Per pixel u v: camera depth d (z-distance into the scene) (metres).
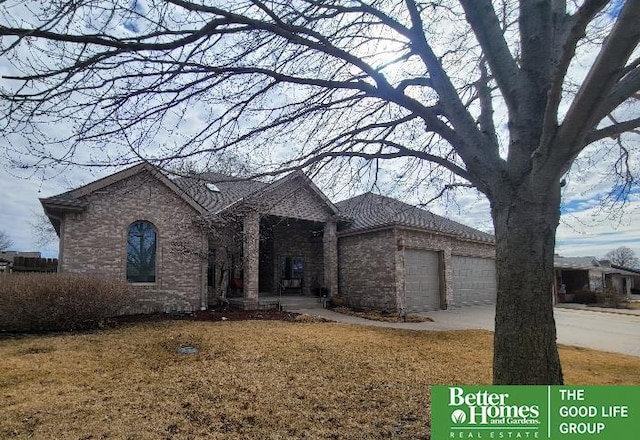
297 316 13.32
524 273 2.97
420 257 16.44
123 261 13.27
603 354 8.50
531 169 2.92
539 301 2.95
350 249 17.31
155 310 13.70
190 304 14.34
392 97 3.72
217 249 15.88
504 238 3.10
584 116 2.37
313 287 19.62
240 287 17.50
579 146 2.62
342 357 7.55
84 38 2.90
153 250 14.04
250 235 14.90
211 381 5.98
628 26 1.91
